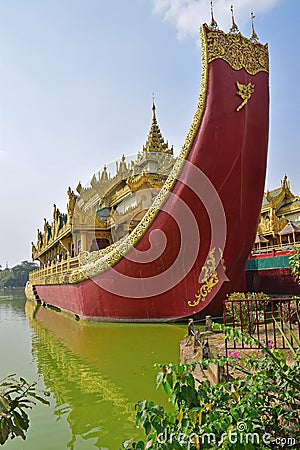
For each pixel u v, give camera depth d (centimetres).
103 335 1341
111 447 492
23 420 306
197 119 1295
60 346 1190
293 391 335
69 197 2244
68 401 665
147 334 1296
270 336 905
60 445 504
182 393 312
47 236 3872
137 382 752
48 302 3058
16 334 1502
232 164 1291
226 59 1276
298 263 1070
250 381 351
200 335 891
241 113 1280
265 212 3481
